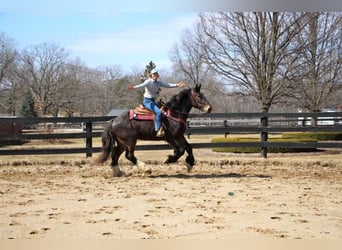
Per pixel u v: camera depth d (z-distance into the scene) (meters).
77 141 27.75
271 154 15.77
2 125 25.52
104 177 10.94
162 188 9.29
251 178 10.74
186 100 10.66
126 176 11.05
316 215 6.79
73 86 56.56
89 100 64.62
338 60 21.36
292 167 12.82
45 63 53.94
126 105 65.38
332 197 8.26
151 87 10.66
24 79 53.16
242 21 20.80
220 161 13.41
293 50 20.38
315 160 13.34
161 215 6.82
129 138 10.77
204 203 7.70
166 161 10.83
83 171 12.02
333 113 14.00
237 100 27.83
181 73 30.78
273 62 20.52
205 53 22.31
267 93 20.94
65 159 13.55
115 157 11.04
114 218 6.66
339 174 11.49
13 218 6.68
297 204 7.60
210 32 21.83
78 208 7.35
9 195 8.52
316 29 20.47
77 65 60.81
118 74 71.06
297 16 19.62
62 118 13.71
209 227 6.11
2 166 12.87
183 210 7.15
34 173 11.64
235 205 7.53
